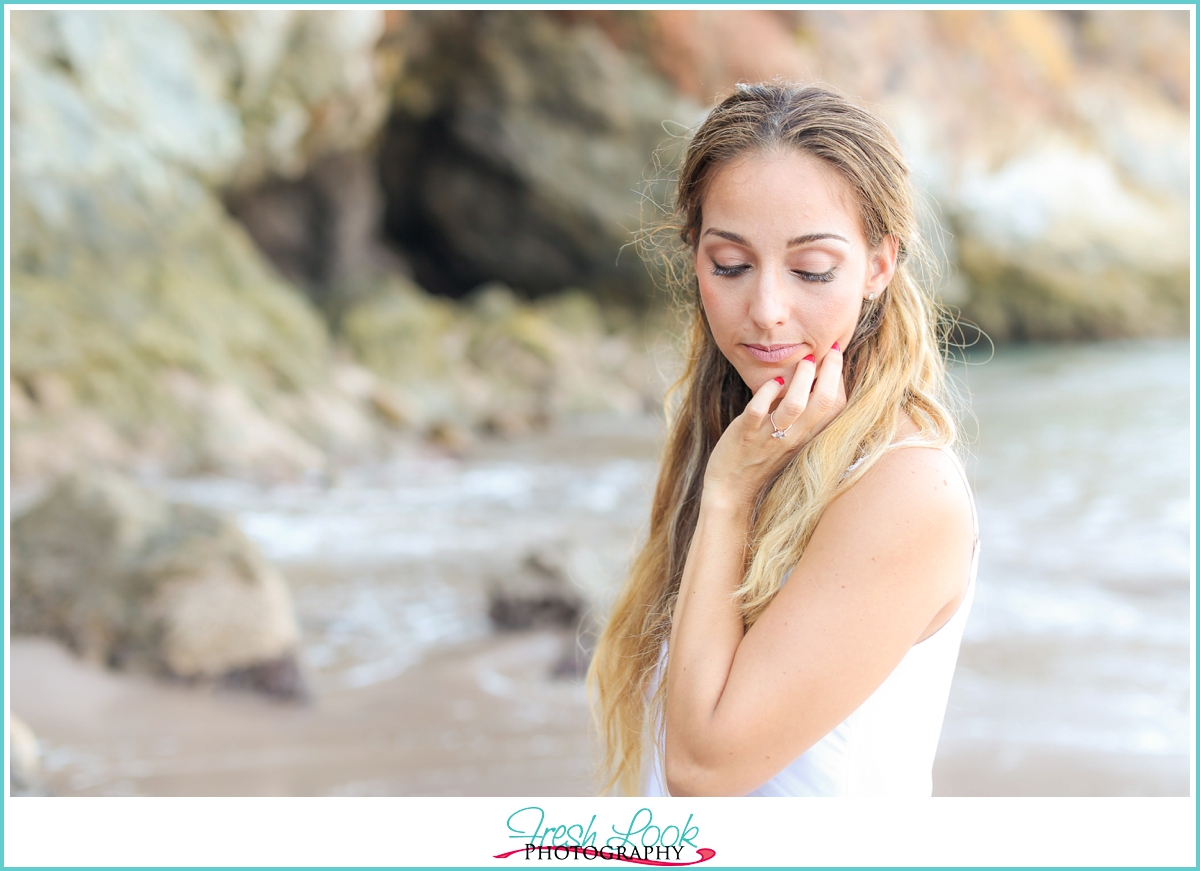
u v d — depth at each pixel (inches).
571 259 757.9
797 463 49.4
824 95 49.6
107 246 418.6
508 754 146.9
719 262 49.3
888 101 827.4
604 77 729.0
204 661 162.4
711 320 50.3
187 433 383.6
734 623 47.6
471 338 655.8
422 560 267.6
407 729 156.7
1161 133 1039.6
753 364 49.9
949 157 876.6
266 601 169.0
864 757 47.4
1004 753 147.5
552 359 639.8
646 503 71.6
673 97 746.2
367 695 171.8
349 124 596.1
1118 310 916.6
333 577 249.4
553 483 397.7
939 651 47.4
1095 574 253.0
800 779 48.9
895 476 45.9
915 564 44.5
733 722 44.2
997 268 904.3
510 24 703.7
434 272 773.3
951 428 49.3
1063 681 179.9
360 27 534.0
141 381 385.7
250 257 498.6
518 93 718.5
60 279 394.6
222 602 166.2
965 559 46.0
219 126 484.4
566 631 201.8
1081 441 454.9
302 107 536.7
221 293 459.8
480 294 769.6
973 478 379.9
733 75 753.0
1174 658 191.5
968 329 881.5
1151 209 1001.5
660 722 56.8
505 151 721.6
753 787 45.1
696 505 61.3
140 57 448.5
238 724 153.9
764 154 47.8
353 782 135.6
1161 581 246.4
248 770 138.3
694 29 743.7
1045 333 906.1
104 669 161.3
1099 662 189.8
